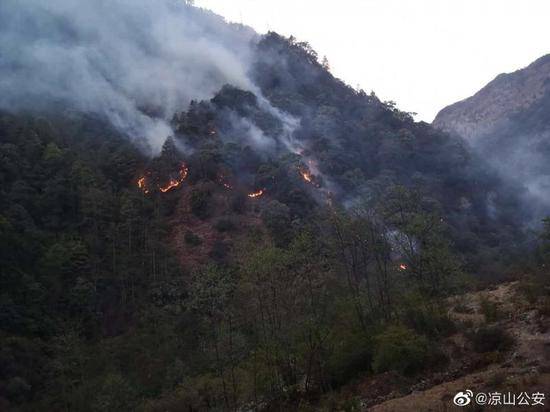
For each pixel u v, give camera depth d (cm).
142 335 5903
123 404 4425
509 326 3153
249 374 3703
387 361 3120
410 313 3584
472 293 4800
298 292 3728
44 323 6019
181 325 5784
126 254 7488
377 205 4394
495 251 8519
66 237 7469
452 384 2600
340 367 3425
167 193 9306
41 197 7938
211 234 8125
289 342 3528
